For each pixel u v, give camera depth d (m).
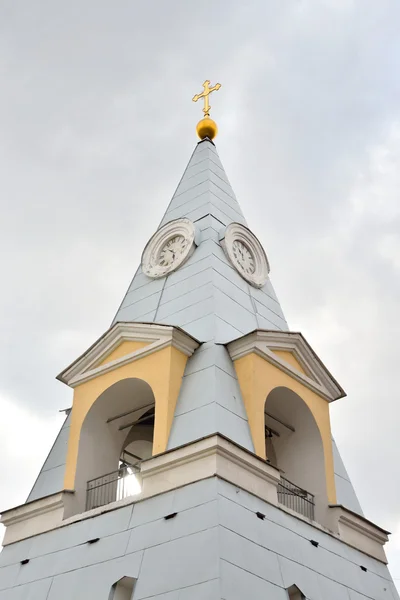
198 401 23.86
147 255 31.78
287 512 22.94
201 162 35.47
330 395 27.95
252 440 23.62
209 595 18.44
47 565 22.88
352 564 24.06
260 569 20.08
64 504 24.31
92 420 26.23
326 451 26.45
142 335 25.97
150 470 22.53
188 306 27.94
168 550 20.30
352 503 26.53
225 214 32.69
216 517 20.17
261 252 32.19
